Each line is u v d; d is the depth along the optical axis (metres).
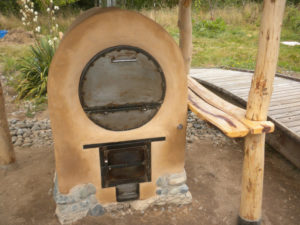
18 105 5.39
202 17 12.63
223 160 3.83
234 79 5.79
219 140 4.36
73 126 2.35
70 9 12.43
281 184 3.38
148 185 2.73
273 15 1.93
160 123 2.51
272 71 2.09
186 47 4.23
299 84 5.46
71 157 2.45
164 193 2.81
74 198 2.59
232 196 3.10
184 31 4.12
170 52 2.28
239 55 8.59
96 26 2.09
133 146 2.53
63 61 2.14
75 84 2.23
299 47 9.20
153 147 2.58
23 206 2.88
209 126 4.83
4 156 3.48
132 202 2.79
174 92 2.43
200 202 2.97
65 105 2.27
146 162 2.61
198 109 2.56
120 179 2.63
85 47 2.13
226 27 12.09
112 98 2.32
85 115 2.34
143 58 2.25
